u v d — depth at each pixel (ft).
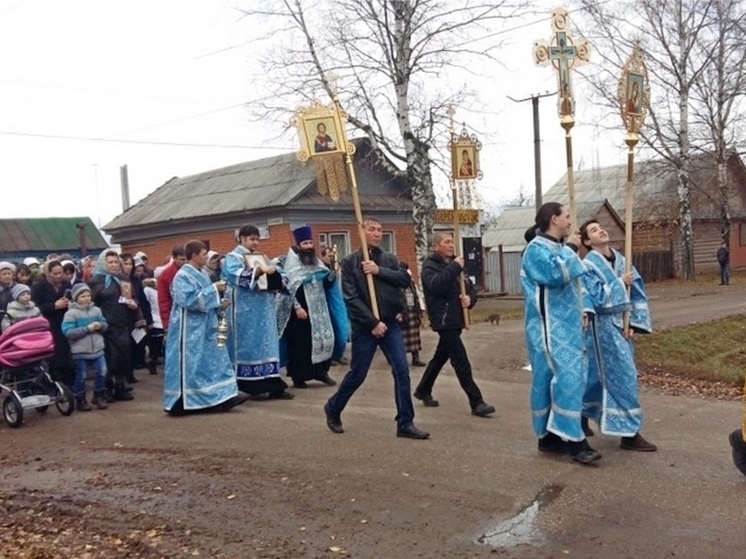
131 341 37.04
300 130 26.05
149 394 35.60
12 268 36.29
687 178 110.32
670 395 33.04
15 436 28.60
